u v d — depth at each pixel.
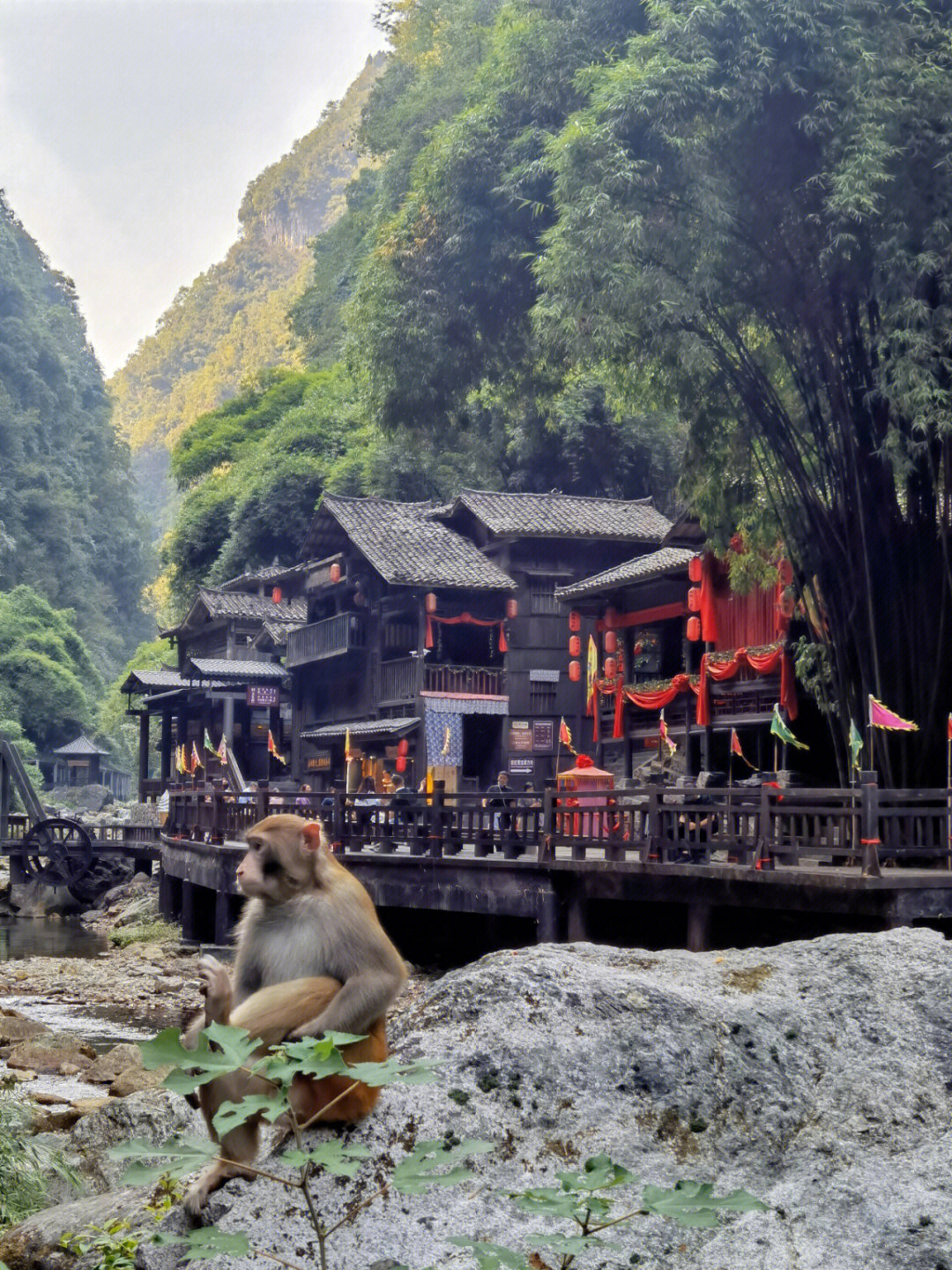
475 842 17.98
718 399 19.02
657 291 16.69
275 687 44.16
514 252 25.02
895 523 17.59
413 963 19.44
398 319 26.05
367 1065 2.48
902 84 15.70
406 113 51.31
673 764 28.12
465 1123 3.62
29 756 72.00
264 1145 3.72
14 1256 4.29
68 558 107.44
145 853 34.72
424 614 33.53
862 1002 4.23
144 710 51.00
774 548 20.52
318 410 63.97
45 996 19.12
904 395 15.35
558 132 24.14
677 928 16.50
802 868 13.99
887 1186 3.57
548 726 34.62
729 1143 3.78
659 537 34.19
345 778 38.50
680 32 16.06
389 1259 3.26
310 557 40.53
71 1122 9.01
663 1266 3.35
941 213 15.70
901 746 17.38
